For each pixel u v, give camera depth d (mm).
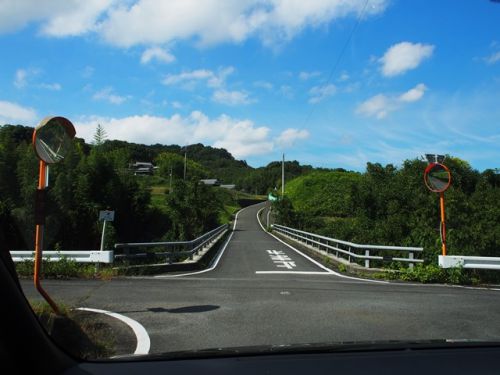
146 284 10859
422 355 2730
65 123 6254
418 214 18484
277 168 127500
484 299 9352
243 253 21812
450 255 13359
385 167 27297
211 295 9375
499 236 14406
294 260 18391
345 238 20641
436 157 13250
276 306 8258
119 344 5746
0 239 2535
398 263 13797
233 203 99500
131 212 30016
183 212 32844
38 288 5945
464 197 17016
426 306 8438
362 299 9086
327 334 6277
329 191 54531
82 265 12742
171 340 5949
